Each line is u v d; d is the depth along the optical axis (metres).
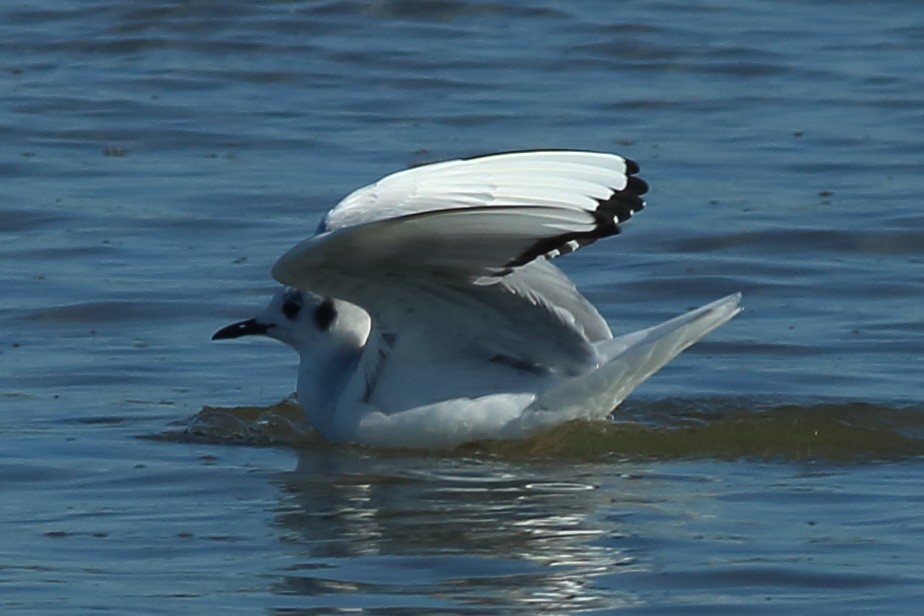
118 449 12.31
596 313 12.33
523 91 24.11
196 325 15.66
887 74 24.91
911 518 10.58
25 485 11.48
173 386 13.99
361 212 10.76
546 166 10.81
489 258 11.10
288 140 21.77
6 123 22.23
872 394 13.54
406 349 12.16
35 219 18.73
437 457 12.08
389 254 11.10
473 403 12.10
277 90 24.16
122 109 23.00
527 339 12.04
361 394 12.37
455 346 12.16
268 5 27.72
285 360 14.77
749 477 11.54
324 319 12.80
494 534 10.32
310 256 11.02
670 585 9.48
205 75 24.72
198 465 11.91
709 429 12.48
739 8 28.61
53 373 14.26
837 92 24.06
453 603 9.22
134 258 17.47
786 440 12.36
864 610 9.09
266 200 19.36
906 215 18.67
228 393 13.83
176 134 22.03
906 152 21.25
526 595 9.31
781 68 25.22
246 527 10.52
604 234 10.65
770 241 18.05
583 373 12.01
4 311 15.86
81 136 21.92
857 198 19.39
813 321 15.70
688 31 27.03
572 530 10.38
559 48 26.20
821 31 27.28
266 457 12.14
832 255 17.70
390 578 9.59
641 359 11.81
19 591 9.43
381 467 11.83
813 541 10.16
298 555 9.98
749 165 20.78
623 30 26.97
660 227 18.50
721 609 9.12
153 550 10.10
